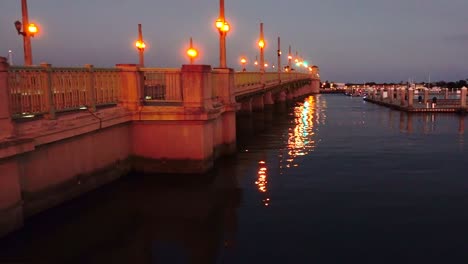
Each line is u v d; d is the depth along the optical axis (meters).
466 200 11.84
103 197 11.65
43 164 9.52
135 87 13.45
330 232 9.46
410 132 28.28
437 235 9.26
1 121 7.86
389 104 55.88
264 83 36.00
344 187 13.34
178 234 9.39
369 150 20.66
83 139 11.08
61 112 10.88
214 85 17.34
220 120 17.61
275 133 27.94
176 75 13.91
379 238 9.09
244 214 10.69
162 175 13.66
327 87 150.00
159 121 13.57
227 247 8.67
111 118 12.09
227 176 14.62
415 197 12.17
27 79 9.09
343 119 38.59
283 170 15.79
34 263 7.84
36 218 9.33
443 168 16.20
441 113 44.25
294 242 8.90
